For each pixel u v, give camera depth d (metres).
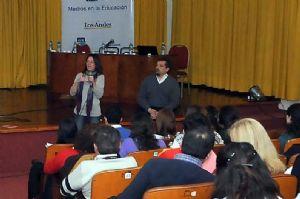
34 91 8.73
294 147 3.36
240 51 8.23
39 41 9.16
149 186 2.24
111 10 9.28
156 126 4.00
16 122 5.84
